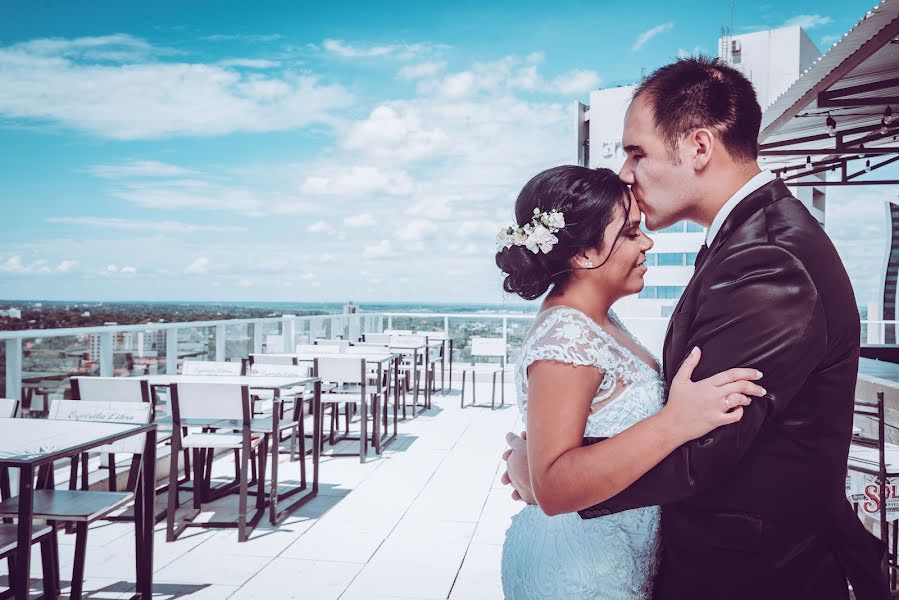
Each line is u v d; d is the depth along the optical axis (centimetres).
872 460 269
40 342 412
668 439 98
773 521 103
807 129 502
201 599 290
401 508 424
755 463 102
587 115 4128
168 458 466
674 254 5059
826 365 101
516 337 1033
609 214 123
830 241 105
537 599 129
